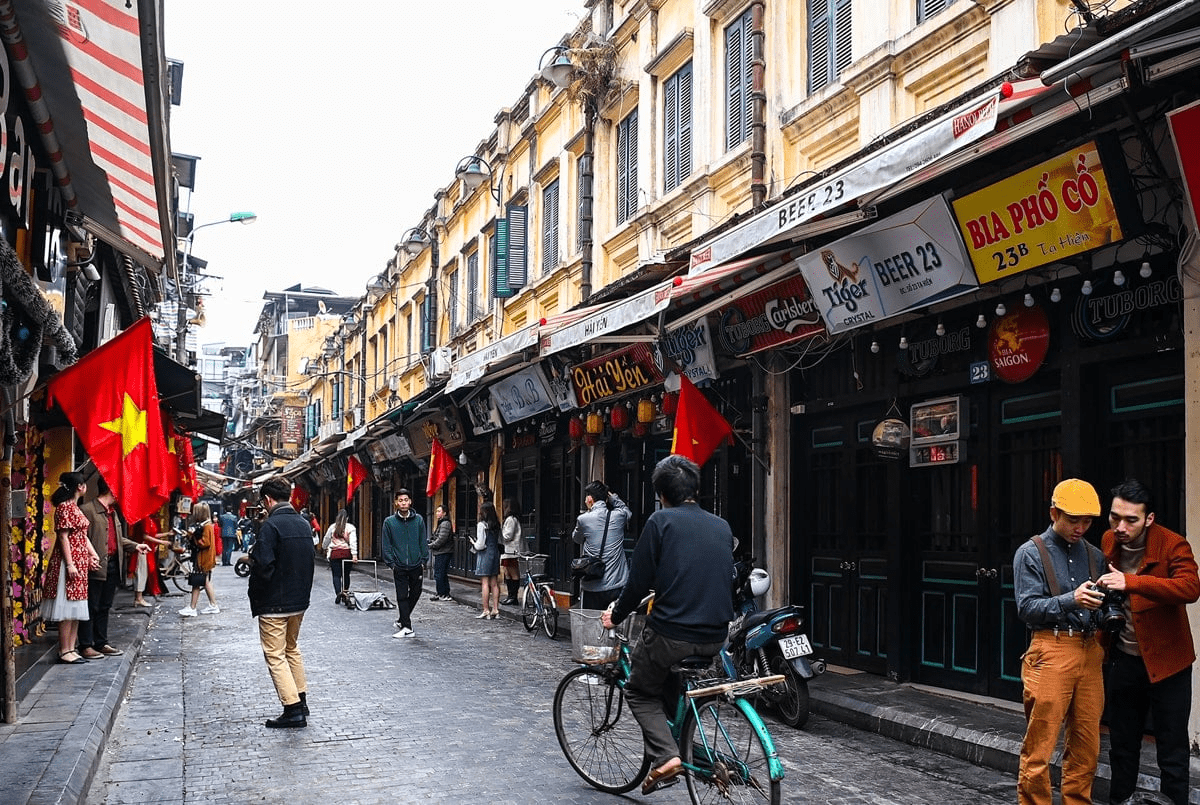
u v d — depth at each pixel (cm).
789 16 1133
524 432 1894
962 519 861
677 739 527
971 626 843
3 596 698
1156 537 521
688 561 501
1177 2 478
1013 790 593
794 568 1067
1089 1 712
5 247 529
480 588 2073
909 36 924
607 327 1038
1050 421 770
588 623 768
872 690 855
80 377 747
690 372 1166
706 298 1037
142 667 1055
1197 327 616
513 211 2048
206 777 612
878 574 952
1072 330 737
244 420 6719
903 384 916
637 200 1530
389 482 3106
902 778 620
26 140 666
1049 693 472
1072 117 590
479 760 652
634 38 1552
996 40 818
